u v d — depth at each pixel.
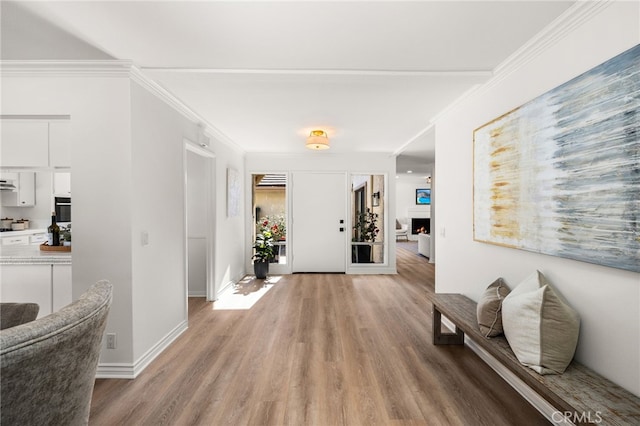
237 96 2.90
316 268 6.03
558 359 1.52
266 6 1.59
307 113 3.41
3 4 1.57
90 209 2.29
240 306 3.98
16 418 0.66
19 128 2.37
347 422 1.80
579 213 1.54
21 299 2.45
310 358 2.57
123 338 2.30
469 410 1.90
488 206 2.39
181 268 3.13
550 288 1.60
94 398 2.03
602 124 1.41
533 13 1.63
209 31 1.83
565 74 1.69
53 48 2.03
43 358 0.69
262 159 5.91
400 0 1.54
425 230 11.32
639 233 1.26
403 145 5.16
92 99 2.28
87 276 2.30
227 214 4.72
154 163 2.63
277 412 1.89
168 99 2.84
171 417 1.85
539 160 1.83
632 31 1.32
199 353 2.67
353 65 2.27
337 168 5.96
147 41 1.95
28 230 4.87
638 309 1.31
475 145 2.58
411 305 4.01
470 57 2.13
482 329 2.03
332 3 1.57
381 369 2.39
